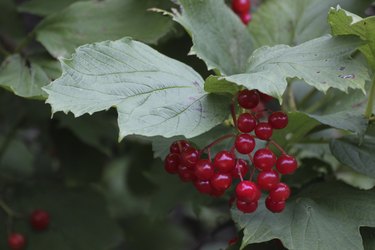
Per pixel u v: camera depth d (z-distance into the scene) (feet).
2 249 2.37
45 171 2.56
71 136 2.43
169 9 1.94
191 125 1.63
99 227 2.40
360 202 1.75
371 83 1.78
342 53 1.67
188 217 3.26
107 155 2.42
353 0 1.97
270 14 2.00
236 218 1.73
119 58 1.70
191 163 1.70
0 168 2.52
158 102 1.66
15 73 1.92
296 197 1.81
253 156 1.73
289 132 1.82
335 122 1.74
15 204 2.40
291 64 1.67
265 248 1.81
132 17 1.95
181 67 1.74
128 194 3.06
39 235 2.37
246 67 1.75
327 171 2.01
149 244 3.01
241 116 1.69
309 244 1.70
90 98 1.65
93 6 1.98
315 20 1.98
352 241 1.70
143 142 2.43
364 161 1.81
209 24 1.86
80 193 2.41
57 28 1.98
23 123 2.46
